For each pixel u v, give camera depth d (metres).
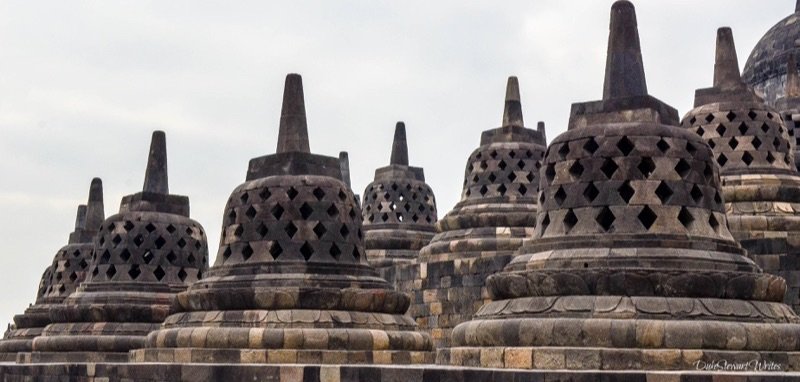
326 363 22.19
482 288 30.02
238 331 22.48
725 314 17.20
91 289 31.80
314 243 23.98
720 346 16.67
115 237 31.95
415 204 42.69
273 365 19.48
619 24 19.94
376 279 24.56
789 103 33.28
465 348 18.67
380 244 41.38
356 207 25.36
